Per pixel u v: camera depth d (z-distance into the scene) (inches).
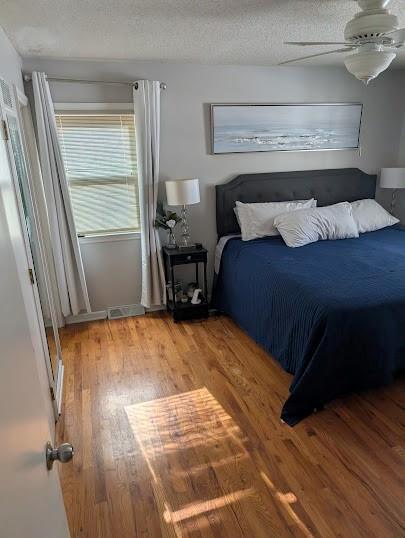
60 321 144.3
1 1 77.9
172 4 82.2
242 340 130.0
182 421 90.0
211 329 139.7
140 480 73.6
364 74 89.7
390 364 89.4
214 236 159.2
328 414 89.8
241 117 149.9
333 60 142.5
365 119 167.6
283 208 151.0
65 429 88.4
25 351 33.8
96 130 136.4
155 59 131.0
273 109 152.8
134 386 104.8
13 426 26.7
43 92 122.0
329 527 62.9
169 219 144.3
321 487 70.4
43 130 123.7
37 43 106.3
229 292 142.3
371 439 81.7
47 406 81.2
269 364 113.7
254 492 70.1
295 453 78.8
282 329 103.7
